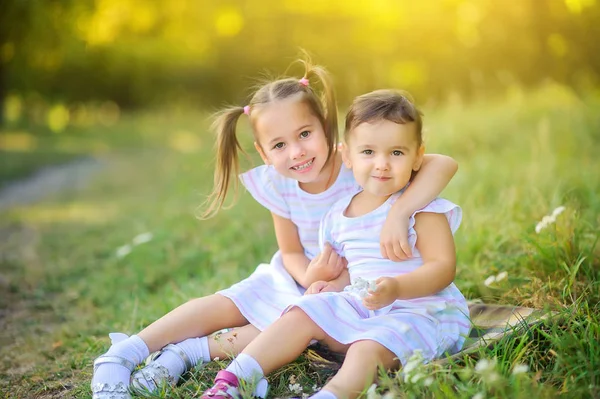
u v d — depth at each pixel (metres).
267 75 3.12
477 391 2.00
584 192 4.24
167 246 5.22
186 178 9.14
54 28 19.33
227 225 5.75
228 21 21.14
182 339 2.52
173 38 22.47
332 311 2.30
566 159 5.54
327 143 2.63
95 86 21.81
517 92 8.84
